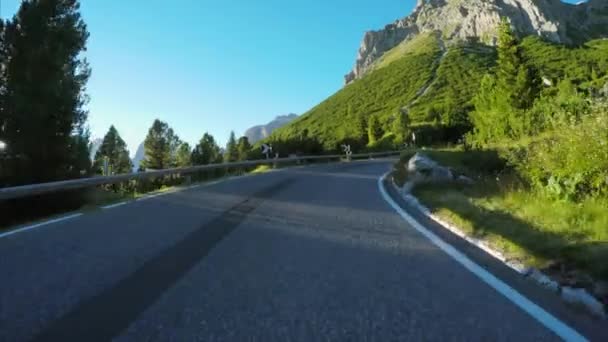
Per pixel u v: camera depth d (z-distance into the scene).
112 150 86.44
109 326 3.97
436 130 86.50
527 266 5.66
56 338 3.74
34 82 19.39
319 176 21.58
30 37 20.17
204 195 13.62
